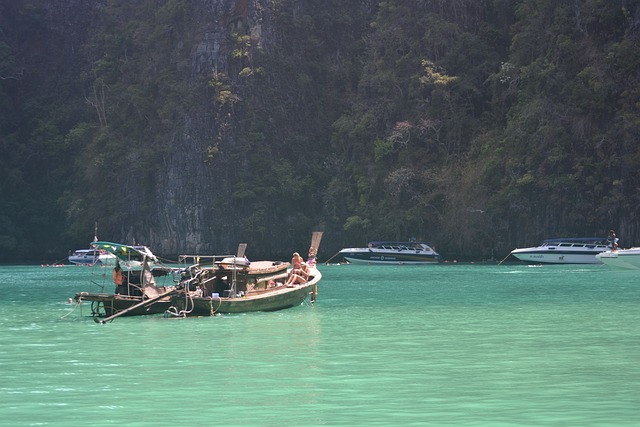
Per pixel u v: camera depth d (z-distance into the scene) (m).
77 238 130.88
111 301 37.09
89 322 36.47
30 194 137.88
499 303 45.12
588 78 108.06
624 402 19.23
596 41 111.31
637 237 101.88
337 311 41.00
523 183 106.38
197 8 135.50
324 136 135.62
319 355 26.34
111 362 25.19
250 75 132.12
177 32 136.00
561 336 30.78
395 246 106.75
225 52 132.38
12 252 131.88
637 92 105.69
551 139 107.62
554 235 105.69
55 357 26.28
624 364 24.39
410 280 68.25
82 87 146.62
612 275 73.12
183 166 128.25
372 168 123.12
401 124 121.25
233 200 127.00
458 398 19.73
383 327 34.00
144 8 145.62
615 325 34.28
